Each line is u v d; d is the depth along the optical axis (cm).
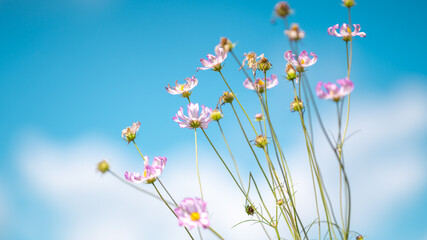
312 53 118
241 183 122
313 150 112
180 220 108
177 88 130
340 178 111
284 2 104
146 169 114
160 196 111
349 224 109
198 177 113
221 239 107
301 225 117
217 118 123
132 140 124
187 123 123
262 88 125
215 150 122
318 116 107
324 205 114
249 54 127
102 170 107
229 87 124
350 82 107
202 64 127
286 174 120
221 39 114
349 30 118
